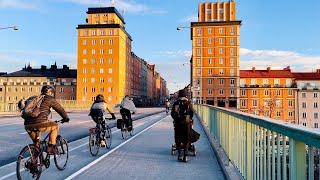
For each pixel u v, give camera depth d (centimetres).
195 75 10331
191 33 10875
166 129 1956
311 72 11512
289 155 357
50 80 11925
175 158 959
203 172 770
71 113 4794
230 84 10206
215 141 1245
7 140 1420
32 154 659
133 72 13425
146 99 16900
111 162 895
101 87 10800
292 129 339
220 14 10488
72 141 1359
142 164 869
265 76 11056
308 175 308
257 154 514
